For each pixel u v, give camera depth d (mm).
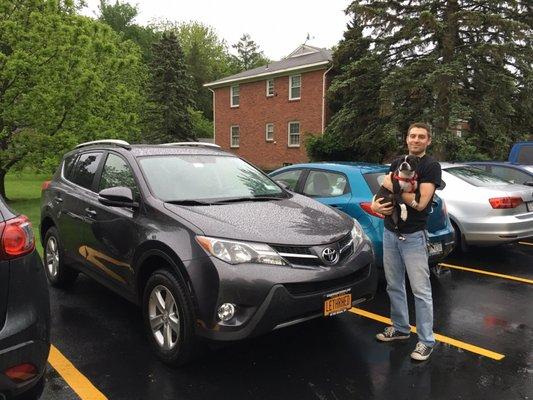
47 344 2773
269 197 4625
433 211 5742
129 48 33375
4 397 2596
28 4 15031
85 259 4953
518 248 8305
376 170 5918
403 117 18609
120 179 4633
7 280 2588
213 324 3412
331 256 3738
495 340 4336
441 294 5703
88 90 15305
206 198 4340
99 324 4664
